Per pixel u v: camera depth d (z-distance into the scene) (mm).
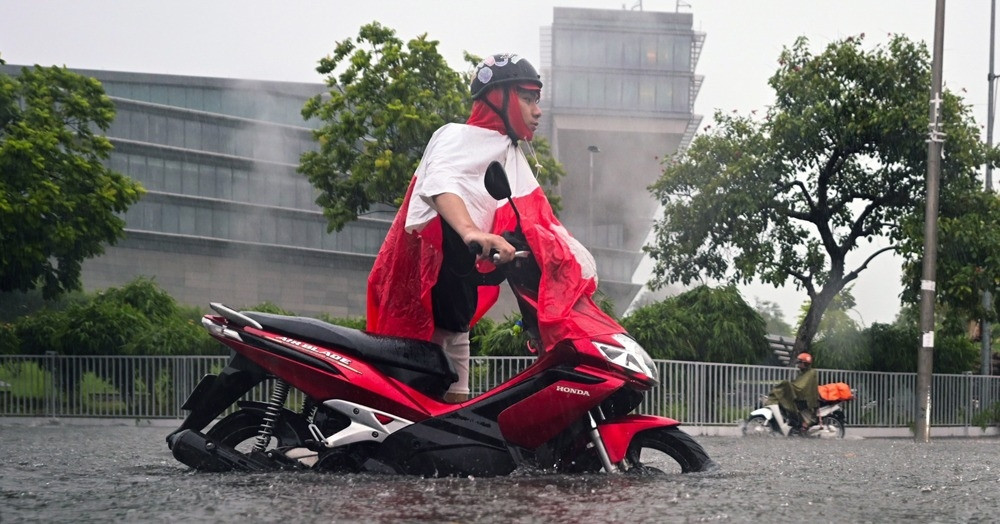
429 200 5449
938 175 16375
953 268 19438
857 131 19547
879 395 18438
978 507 4223
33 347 20453
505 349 16609
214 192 54156
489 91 5695
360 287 57125
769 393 16906
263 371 5391
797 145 20125
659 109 50656
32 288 26938
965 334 21938
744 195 20094
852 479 5414
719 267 21094
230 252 53719
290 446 5410
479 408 5270
